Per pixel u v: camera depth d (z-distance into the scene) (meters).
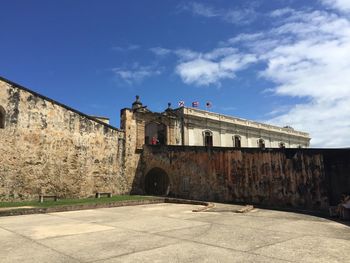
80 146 21.92
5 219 11.58
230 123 38.28
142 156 25.88
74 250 6.64
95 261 5.81
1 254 6.40
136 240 7.56
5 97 18.56
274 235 8.08
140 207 16.06
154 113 28.88
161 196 23.02
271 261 5.66
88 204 15.30
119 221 10.80
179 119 32.69
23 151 19.02
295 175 15.33
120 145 24.73
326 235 8.10
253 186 17.23
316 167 14.52
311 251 6.38
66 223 10.41
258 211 13.92
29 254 6.36
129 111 26.06
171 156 23.19
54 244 7.22
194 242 7.27
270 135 44.28
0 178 17.94
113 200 18.09
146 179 26.17
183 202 18.23
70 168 21.17
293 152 15.56
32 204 15.58
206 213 13.13
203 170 20.48
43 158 19.86
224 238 7.71
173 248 6.69
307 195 14.74
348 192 13.15
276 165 16.25
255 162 17.30
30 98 19.66
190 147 21.73
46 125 20.22
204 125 35.28
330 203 13.80
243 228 9.18
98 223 10.37
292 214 12.75
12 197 18.27
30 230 9.10
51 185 20.06
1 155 18.11
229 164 18.80
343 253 6.22
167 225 9.81
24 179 18.89
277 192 16.03
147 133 32.66
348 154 13.36
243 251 6.39
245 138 40.38
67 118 21.39
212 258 5.88
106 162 23.50
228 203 17.88
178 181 22.23
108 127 23.98
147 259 5.87
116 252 6.42
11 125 18.67
